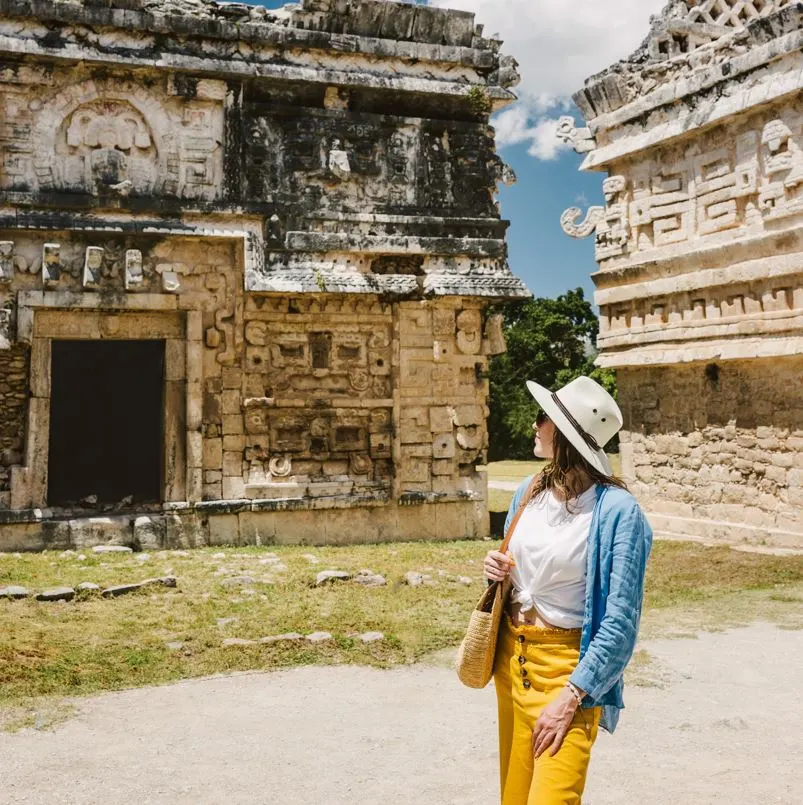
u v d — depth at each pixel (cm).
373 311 1398
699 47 1455
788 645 757
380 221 1398
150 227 1261
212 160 1327
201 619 785
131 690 612
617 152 1570
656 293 1499
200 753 502
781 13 1262
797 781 467
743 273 1336
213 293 1310
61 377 1848
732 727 552
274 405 1331
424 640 742
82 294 1238
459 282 1404
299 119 1370
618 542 296
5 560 1070
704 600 940
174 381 1295
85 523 1220
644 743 526
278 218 1345
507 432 3841
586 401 317
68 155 1260
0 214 1217
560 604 306
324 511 1348
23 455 1230
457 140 1466
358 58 1399
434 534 1413
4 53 1220
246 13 1340
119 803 432
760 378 1347
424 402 1419
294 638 723
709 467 1441
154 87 1302
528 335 3953
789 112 1277
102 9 1253
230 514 1297
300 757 498
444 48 1438
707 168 1434
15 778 458
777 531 1294
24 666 635
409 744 520
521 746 305
